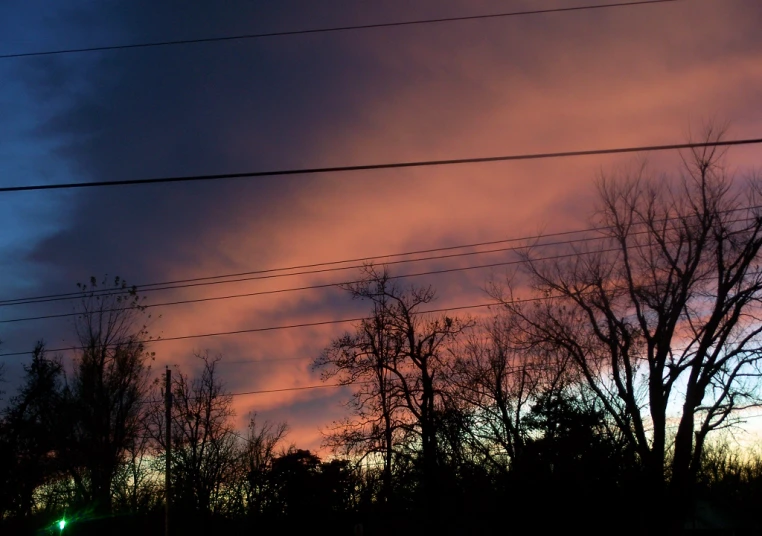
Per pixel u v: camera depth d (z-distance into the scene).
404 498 36.84
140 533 46.69
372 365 36.34
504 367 35.22
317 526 47.91
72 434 46.47
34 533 47.81
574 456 31.64
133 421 47.19
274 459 50.47
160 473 48.34
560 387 33.25
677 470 27.70
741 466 44.88
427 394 35.34
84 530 45.12
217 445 49.16
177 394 47.91
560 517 31.28
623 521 30.17
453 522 34.44
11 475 45.66
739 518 40.47
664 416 28.11
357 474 39.19
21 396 46.25
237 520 49.88
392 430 35.38
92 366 46.00
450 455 34.78
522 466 32.78
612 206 28.56
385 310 37.06
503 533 33.41
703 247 27.14
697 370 27.27
